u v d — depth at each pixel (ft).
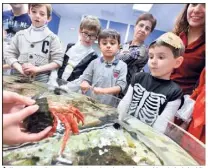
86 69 3.28
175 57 2.80
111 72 3.12
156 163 1.55
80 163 1.46
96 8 3.58
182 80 2.92
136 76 3.01
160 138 1.89
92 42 3.41
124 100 2.67
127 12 3.52
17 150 1.51
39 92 2.55
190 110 2.57
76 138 1.70
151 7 3.36
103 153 1.58
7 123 1.50
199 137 2.32
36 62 3.34
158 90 2.74
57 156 1.49
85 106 2.35
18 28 3.44
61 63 3.38
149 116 2.35
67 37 3.71
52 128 1.75
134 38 3.33
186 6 3.04
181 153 1.69
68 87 2.91
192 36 3.01
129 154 1.61
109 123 2.02
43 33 3.44
